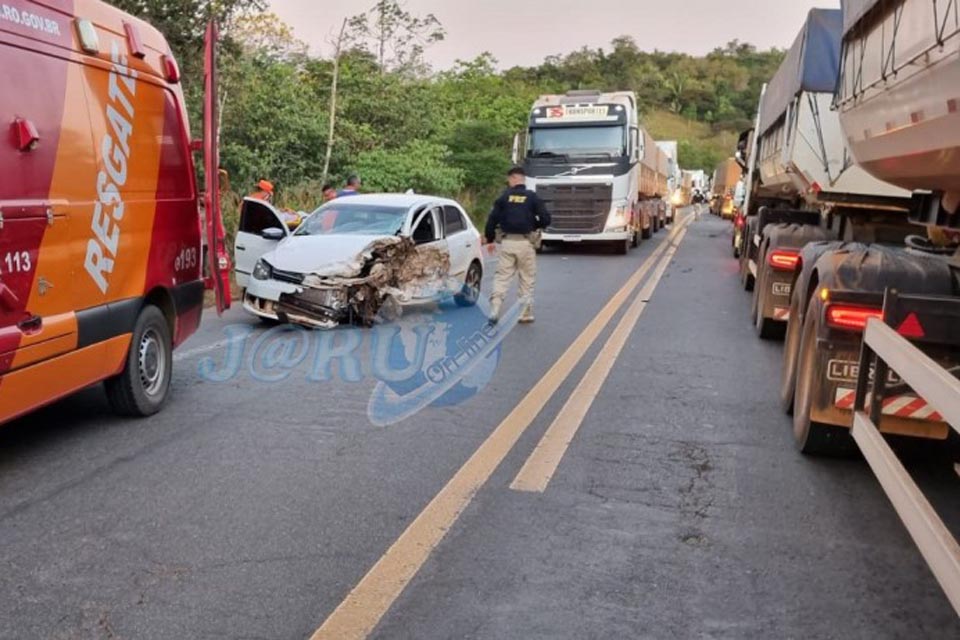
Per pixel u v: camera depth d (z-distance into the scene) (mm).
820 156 8320
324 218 10453
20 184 4465
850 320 4965
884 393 4359
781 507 4570
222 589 3498
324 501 4465
